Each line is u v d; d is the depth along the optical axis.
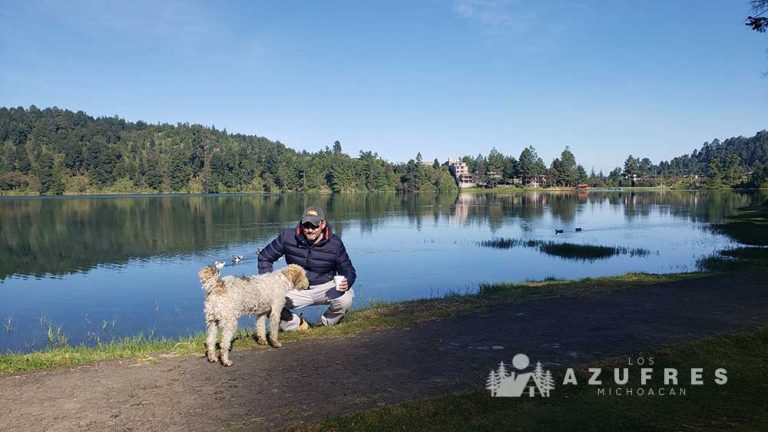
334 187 168.25
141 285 23.66
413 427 4.63
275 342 7.19
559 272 25.58
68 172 165.88
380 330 8.15
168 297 20.98
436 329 8.16
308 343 7.43
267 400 5.26
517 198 128.62
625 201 108.38
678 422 4.81
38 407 5.09
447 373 6.06
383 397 5.32
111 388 5.61
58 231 48.41
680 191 169.50
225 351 6.37
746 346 7.11
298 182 171.38
